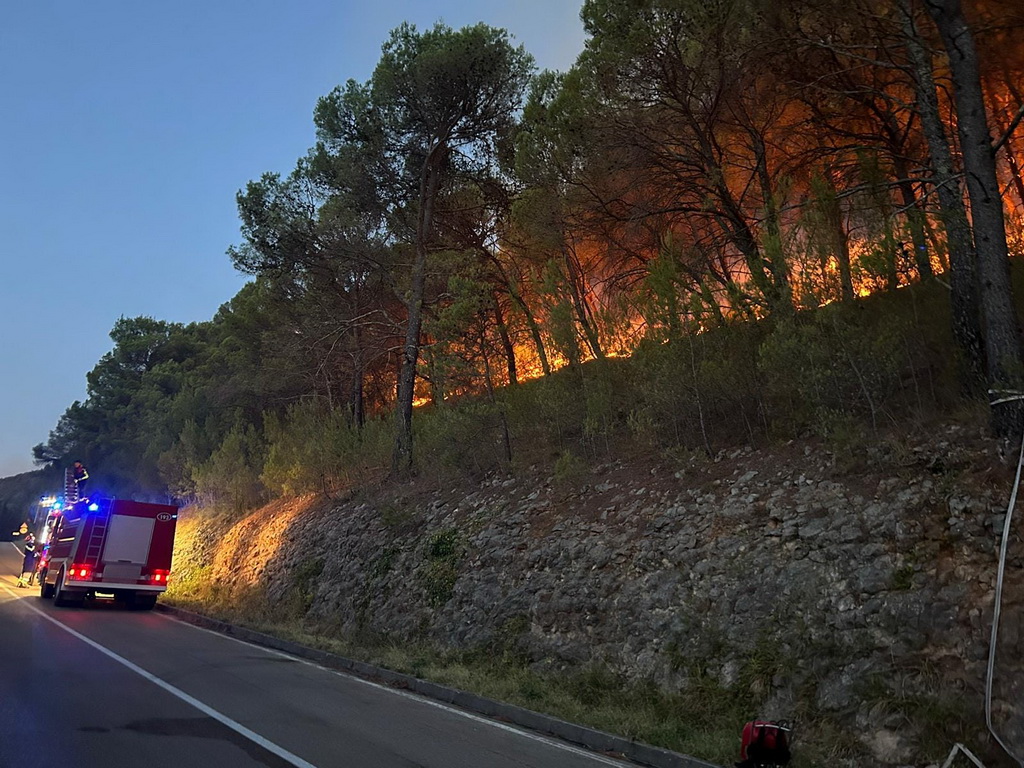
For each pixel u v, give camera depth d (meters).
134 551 20.66
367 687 10.53
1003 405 8.36
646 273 17.98
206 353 52.12
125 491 48.28
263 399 36.81
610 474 13.98
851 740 6.75
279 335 30.39
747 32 13.28
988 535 7.51
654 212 16.25
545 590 11.84
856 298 10.82
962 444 8.75
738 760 6.74
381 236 25.58
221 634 16.22
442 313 18.66
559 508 13.81
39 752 5.93
